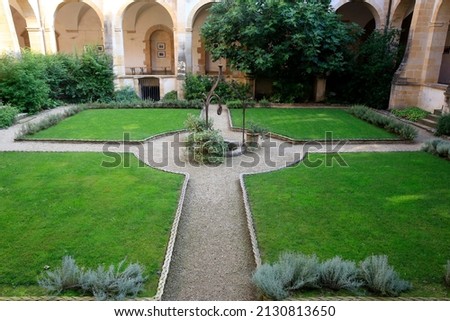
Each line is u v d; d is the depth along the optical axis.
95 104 13.86
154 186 5.95
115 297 3.20
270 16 14.08
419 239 4.32
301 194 5.66
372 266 3.47
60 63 14.99
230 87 15.50
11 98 12.12
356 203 5.33
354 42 15.88
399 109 13.33
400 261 3.87
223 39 15.02
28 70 12.42
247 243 4.41
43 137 9.02
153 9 20.45
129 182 6.11
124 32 20.83
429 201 5.42
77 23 21.14
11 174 6.38
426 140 9.44
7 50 13.32
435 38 12.65
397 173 6.68
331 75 15.84
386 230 4.54
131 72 21.34
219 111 8.01
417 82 13.33
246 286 3.62
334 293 3.34
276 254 4.02
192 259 4.07
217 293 3.51
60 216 4.82
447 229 4.57
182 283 3.65
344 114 12.86
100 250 4.04
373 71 14.27
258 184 6.11
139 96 18.16
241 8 14.12
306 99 15.69
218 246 4.34
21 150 8.02
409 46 13.22
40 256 3.89
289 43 14.06
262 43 14.66
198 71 20.75
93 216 4.84
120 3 16.89
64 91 15.31
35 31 16.62
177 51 17.12
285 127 10.52
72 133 9.47
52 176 6.32
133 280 3.34
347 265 3.49
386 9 15.81
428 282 3.52
